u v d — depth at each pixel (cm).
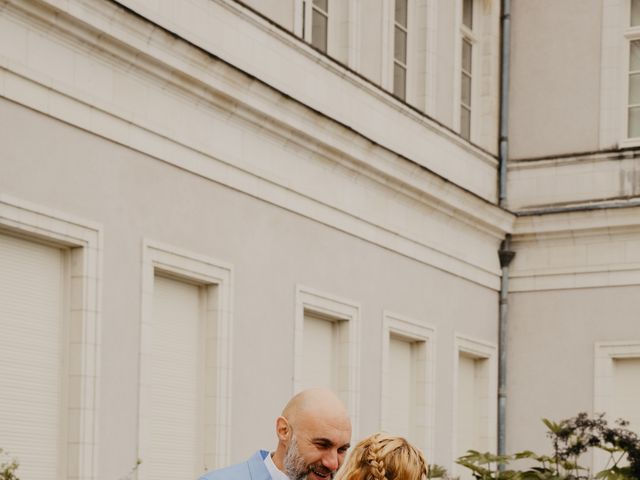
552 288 1664
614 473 1130
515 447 1669
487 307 1647
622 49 1675
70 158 898
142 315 966
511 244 1692
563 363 1656
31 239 880
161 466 1014
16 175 848
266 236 1145
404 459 388
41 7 859
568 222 1645
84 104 911
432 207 1472
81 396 900
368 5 1385
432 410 1473
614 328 1631
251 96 1097
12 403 861
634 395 1634
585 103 1677
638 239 1620
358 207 1315
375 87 1352
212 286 1074
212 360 1068
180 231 1022
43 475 885
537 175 1686
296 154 1198
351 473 390
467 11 1697
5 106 839
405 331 1414
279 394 1154
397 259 1404
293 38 1198
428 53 1520
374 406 1338
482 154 1636
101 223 926
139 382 959
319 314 1259
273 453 459
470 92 1694
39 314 888
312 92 1236
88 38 908
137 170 970
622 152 1636
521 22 1723
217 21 1084
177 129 1020
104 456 920
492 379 1662
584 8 1691
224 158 1080
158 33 966
